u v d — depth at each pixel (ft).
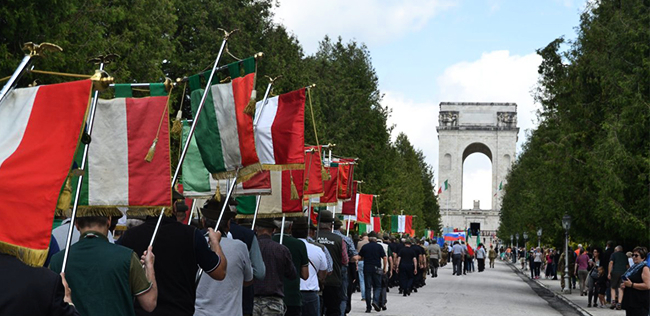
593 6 110.63
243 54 142.10
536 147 191.72
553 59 122.31
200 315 30.32
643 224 93.40
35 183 16.89
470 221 527.81
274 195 46.39
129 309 21.80
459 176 526.57
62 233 31.37
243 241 33.91
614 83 97.55
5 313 16.14
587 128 108.06
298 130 39.37
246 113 30.83
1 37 70.08
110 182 25.70
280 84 151.94
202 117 32.68
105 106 25.85
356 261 71.67
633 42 94.89
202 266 26.45
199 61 138.72
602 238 112.57
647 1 96.78
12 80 17.17
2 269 16.47
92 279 21.47
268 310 38.60
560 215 134.21
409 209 319.47
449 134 527.81
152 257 23.24
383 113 225.35
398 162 325.21
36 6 69.97
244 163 31.63
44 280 16.60
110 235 32.01
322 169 54.08
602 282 103.71
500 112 524.93
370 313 82.99
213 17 145.38
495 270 268.41
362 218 104.53
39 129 17.40
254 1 152.46
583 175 107.96
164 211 26.23
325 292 54.44
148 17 109.29
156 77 107.14
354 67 225.35
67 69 77.66
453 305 97.91
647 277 55.42
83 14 81.82
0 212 16.53
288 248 42.42
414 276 115.75
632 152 95.50
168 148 25.77
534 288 157.99
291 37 162.61
